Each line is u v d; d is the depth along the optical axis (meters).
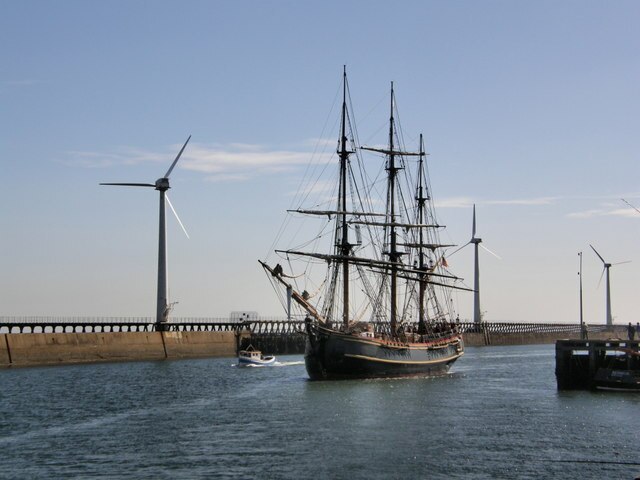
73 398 115.81
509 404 105.69
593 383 120.75
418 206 188.62
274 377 152.50
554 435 81.44
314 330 139.62
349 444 76.25
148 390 127.12
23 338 184.75
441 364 163.75
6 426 88.88
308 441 77.69
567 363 122.12
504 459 70.25
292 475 64.44
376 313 164.75
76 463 69.06
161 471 65.94
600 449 74.56
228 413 97.50
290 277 144.00
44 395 119.75
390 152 170.62
